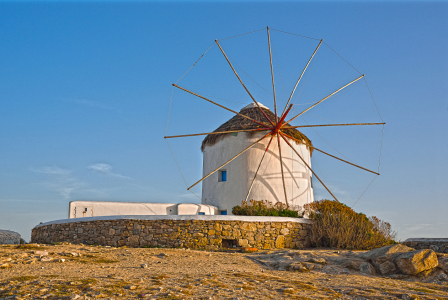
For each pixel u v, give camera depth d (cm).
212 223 1686
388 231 1877
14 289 692
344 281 934
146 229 1680
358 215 1942
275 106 2194
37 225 2038
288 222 1788
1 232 2106
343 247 1734
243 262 1177
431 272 1041
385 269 1073
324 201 2017
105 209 2028
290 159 2355
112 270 917
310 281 914
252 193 2253
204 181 2480
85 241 1738
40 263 955
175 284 779
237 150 2345
